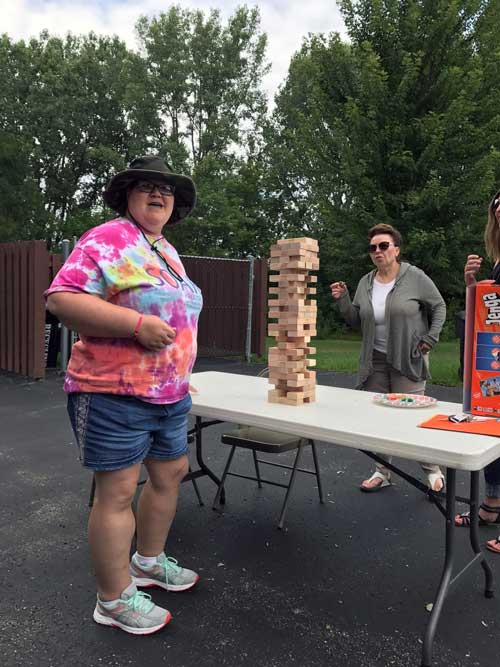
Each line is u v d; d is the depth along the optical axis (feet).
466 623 7.91
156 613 7.68
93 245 6.88
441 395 24.93
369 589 8.86
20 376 28.94
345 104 49.06
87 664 6.92
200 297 7.91
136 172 7.18
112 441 6.98
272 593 8.70
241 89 105.40
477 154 46.78
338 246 55.62
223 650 7.23
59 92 112.06
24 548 10.11
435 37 47.24
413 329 12.29
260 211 102.22
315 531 11.03
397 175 47.93
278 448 10.57
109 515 7.21
